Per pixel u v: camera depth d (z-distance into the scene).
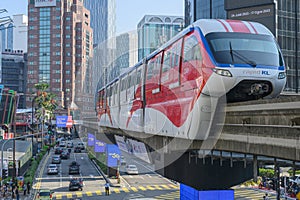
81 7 119.69
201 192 15.07
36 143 65.69
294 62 57.12
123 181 42.16
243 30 11.91
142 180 43.62
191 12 71.06
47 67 118.12
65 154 60.94
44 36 119.00
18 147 51.91
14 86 152.25
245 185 43.09
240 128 10.52
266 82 11.34
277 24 55.38
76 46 119.06
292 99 8.70
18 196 34.44
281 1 56.25
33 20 119.69
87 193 37.72
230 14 58.41
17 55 155.12
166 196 36.38
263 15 55.66
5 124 68.06
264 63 11.25
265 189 41.16
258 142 9.81
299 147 8.41
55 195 37.06
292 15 57.25
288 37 56.69
